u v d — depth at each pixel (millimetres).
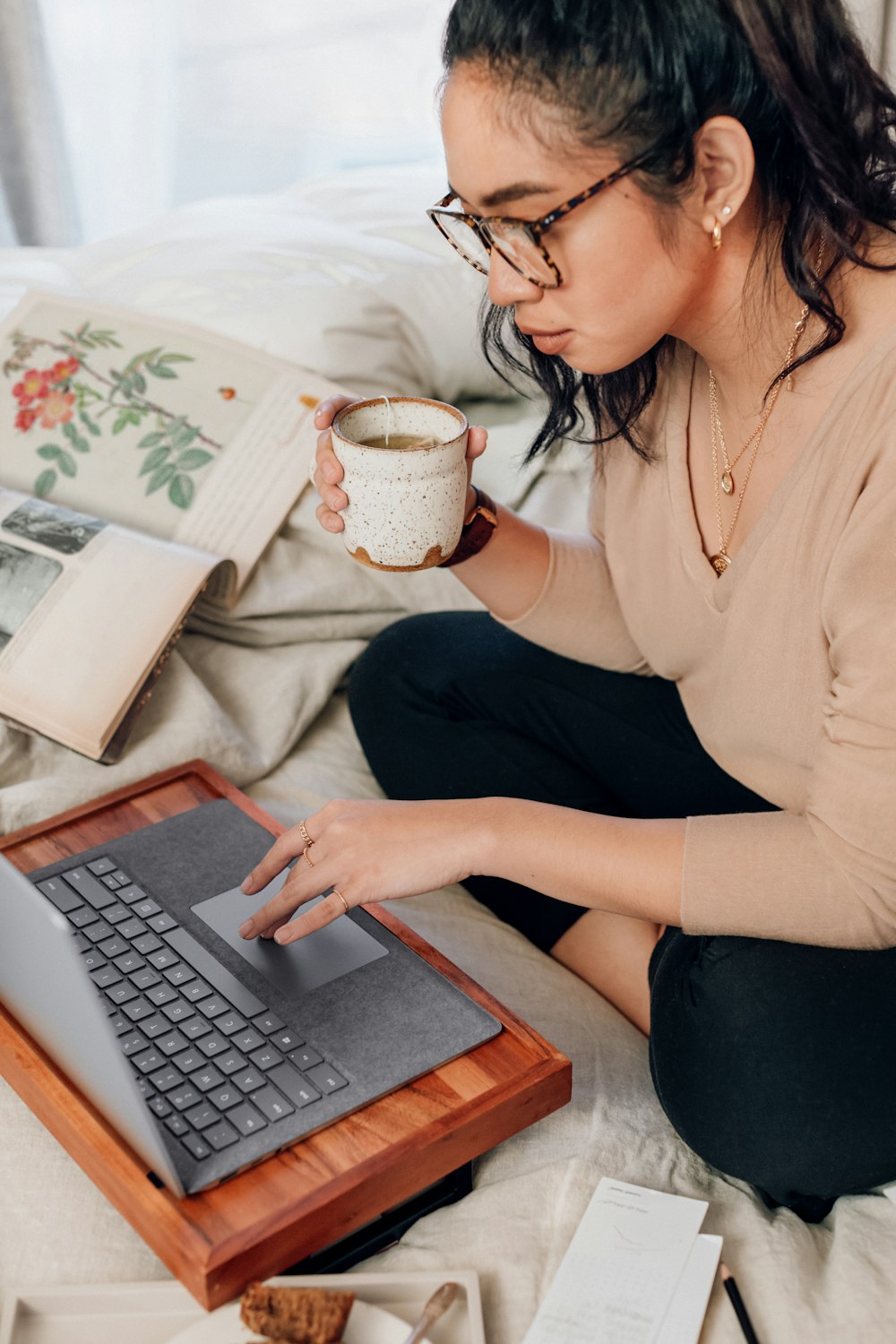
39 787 1096
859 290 835
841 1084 840
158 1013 866
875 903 821
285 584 1329
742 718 980
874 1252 839
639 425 1035
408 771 1205
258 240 1637
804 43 742
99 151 2336
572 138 726
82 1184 843
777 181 802
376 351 1514
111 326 1475
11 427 1401
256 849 1037
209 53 2303
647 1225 810
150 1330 747
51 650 1156
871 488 812
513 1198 852
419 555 944
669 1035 896
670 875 846
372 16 2299
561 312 796
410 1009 881
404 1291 757
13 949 755
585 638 1176
